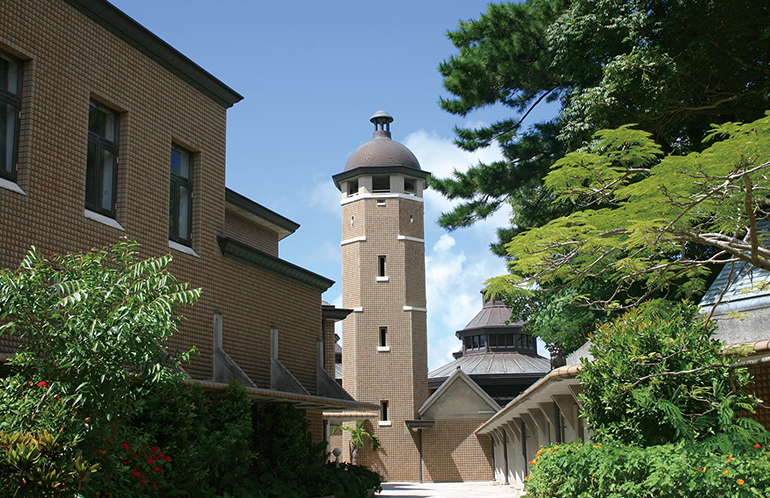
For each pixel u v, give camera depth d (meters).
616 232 11.57
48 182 12.70
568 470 11.59
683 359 11.05
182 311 16.19
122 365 8.98
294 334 21.61
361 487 22.25
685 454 9.49
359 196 46.41
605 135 11.88
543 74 25.67
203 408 13.45
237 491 14.95
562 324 22.92
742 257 10.82
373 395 44.38
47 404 8.31
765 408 10.95
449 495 30.09
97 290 8.86
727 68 18.95
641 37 18.62
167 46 16.05
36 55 12.74
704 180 10.46
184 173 17.31
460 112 27.00
